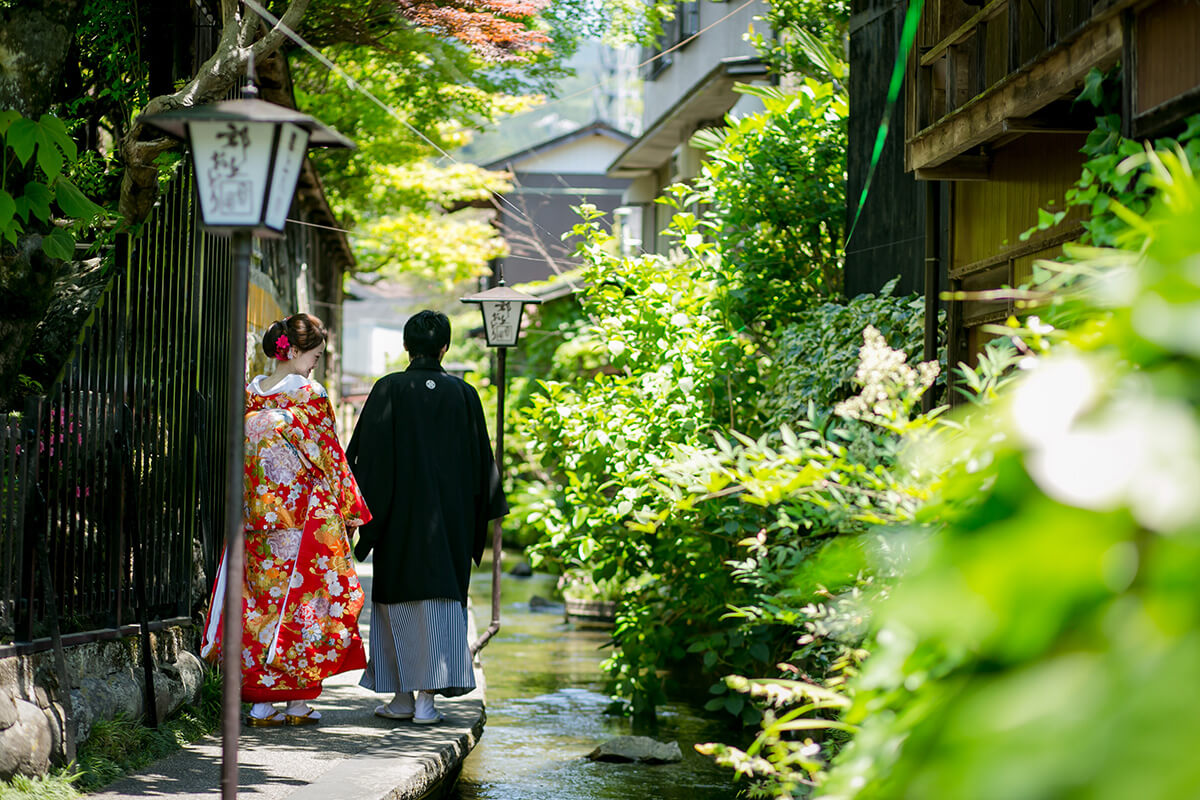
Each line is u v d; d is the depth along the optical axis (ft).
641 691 26.89
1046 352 8.80
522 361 80.48
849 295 30.09
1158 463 3.24
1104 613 3.17
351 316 181.68
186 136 11.78
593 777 21.24
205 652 17.79
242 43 19.54
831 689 10.61
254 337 31.48
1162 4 12.10
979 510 4.60
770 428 26.14
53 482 15.20
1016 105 15.85
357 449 18.76
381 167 60.80
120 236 17.53
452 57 38.83
